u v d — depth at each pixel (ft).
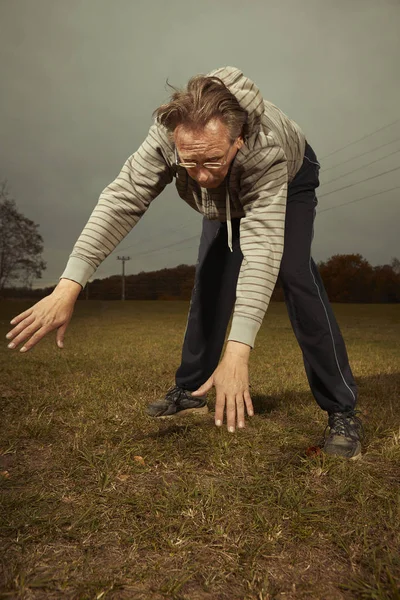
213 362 8.63
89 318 64.90
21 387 11.64
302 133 6.67
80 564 3.94
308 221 6.81
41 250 147.74
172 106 4.58
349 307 115.85
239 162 5.20
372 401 10.38
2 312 83.41
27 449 6.86
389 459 6.59
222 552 4.17
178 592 3.64
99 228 5.77
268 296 4.96
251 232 5.23
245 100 4.95
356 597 3.64
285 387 12.12
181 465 6.25
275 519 4.78
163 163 6.00
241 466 6.30
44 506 4.91
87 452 6.47
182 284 334.44
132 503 5.05
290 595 3.65
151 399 10.24
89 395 10.43
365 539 4.37
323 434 7.36
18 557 4.02
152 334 34.40
